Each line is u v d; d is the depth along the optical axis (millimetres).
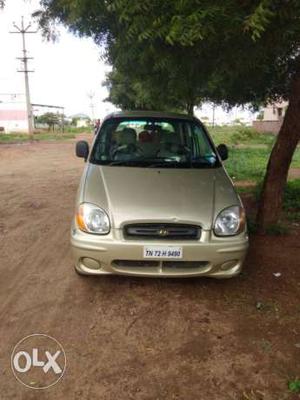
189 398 2652
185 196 3842
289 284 4195
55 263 4699
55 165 13508
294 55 4652
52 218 6551
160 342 3234
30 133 37969
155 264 3686
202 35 2523
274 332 3369
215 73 4824
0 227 6047
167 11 2684
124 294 3947
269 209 5566
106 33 5379
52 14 5891
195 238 3639
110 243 3557
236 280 4246
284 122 5305
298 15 2559
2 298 3875
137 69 5965
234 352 3113
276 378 2836
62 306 3738
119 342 3227
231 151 17281
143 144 4938
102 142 4930
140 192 3855
